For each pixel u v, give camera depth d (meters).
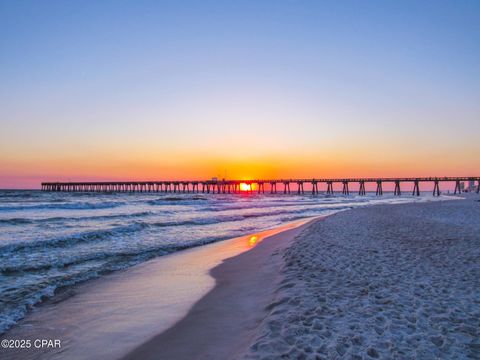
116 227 15.88
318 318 4.66
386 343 3.95
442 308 5.05
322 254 9.02
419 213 21.83
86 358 4.24
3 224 16.88
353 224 15.74
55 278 7.84
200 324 5.14
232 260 10.09
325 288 6.06
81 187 125.62
